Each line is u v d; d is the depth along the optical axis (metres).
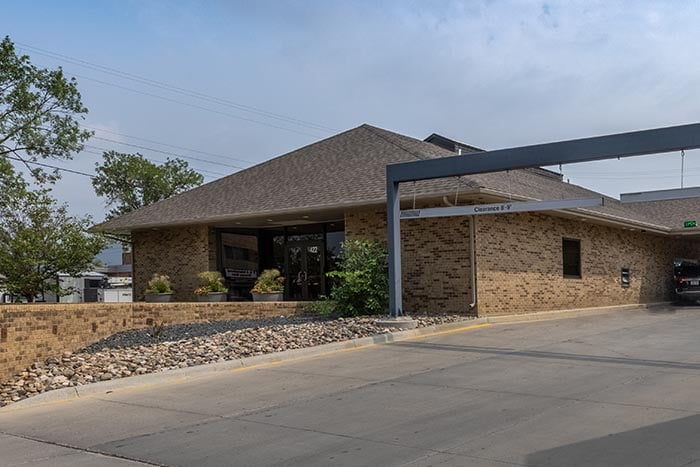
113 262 69.31
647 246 27.69
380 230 19.22
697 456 5.70
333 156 24.25
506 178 21.02
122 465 6.21
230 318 18.52
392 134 24.83
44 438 7.35
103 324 14.68
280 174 24.39
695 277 26.50
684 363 10.63
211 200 24.22
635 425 6.81
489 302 17.88
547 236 20.56
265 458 6.19
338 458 6.08
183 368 10.93
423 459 5.92
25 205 24.20
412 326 15.22
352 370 10.84
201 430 7.35
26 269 23.56
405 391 9.03
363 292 17.53
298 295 23.95
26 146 27.30
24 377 10.74
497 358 11.60
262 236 25.06
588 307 22.47
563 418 7.20
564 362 11.01
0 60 26.00
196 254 23.61
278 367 11.39
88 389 9.71
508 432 6.71
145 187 45.16
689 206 31.11
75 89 27.84
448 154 23.30
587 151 13.16
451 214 15.41
